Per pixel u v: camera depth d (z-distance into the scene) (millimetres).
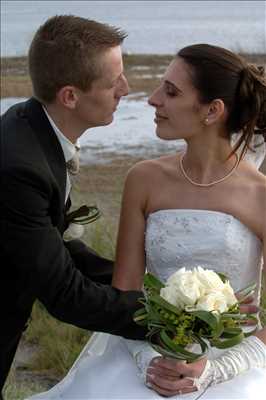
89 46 3555
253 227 4078
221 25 44000
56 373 5633
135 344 3848
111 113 3699
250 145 4262
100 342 4168
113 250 6668
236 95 3984
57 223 3654
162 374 3641
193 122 4000
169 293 3402
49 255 3479
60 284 3521
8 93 19422
